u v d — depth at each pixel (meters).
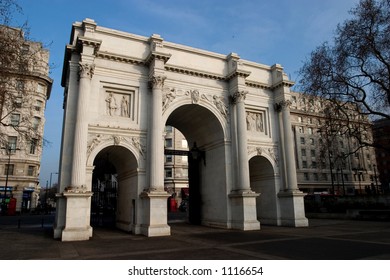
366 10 31.81
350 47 33.06
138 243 19.33
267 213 33.88
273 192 33.28
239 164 29.67
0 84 22.66
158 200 24.41
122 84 27.00
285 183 32.84
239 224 28.23
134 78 27.56
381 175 82.88
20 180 63.38
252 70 35.16
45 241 20.64
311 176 82.75
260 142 33.28
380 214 35.88
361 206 42.12
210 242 19.48
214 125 32.03
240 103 30.81
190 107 31.02
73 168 22.58
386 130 41.81
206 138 34.34
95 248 17.30
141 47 28.59
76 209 21.81
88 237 21.64
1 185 61.50
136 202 25.52
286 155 33.19
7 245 18.67
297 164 81.31
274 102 35.38
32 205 66.06
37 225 35.06
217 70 32.28
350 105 37.25
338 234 22.91
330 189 81.50
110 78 26.66
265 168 34.50
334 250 15.41
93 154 24.53
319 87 34.84
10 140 60.38
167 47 30.41
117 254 15.11
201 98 30.55
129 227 26.30
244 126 30.41
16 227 32.03
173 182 79.50
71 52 25.89
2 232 26.47
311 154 84.19
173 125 37.16
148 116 27.27
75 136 23.17
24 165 64.12
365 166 89.06
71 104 24.81
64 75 29.91
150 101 27.44
